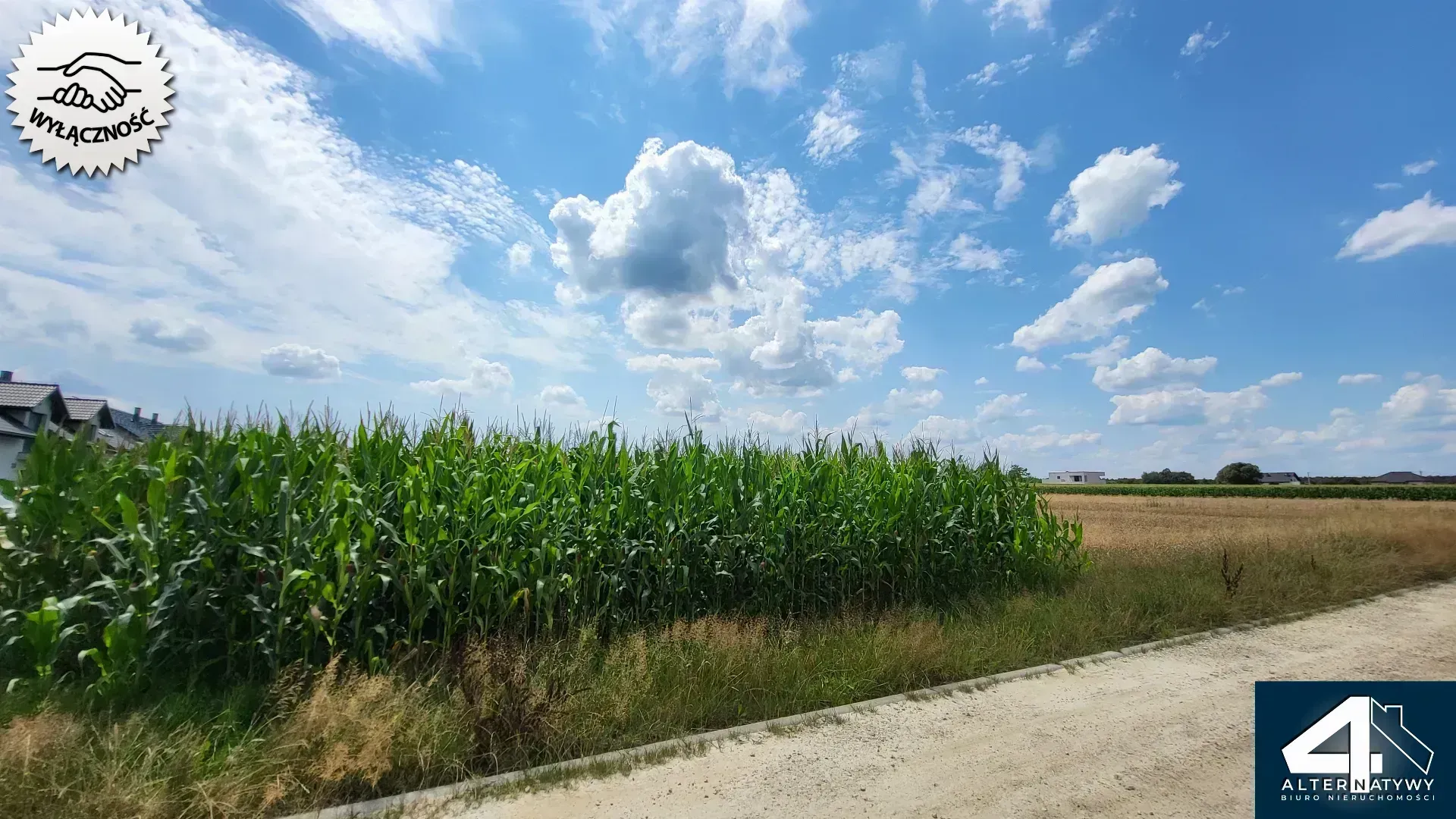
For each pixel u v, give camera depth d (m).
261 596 5.16
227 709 4.45
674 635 6.32
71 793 3.43
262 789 3.64
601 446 7.74
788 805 3.89
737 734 5.00
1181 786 4.24
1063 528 12.09
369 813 3.71
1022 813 3.84
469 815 3.73
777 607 7.99
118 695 4.55
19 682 4.61
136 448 5.86
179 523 5.15
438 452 6.55
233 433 5.80
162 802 3.38
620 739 4.77
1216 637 8.27
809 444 9.80
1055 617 8.35
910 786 4.17
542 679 5.09
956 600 9.48
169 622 4.94
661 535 7.33
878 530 9.38
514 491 6.37
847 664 6.38
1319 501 55.50
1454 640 8.20
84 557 5.19
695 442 8.40
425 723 4.36
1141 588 9.87
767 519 8.20
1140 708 5.73
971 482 11.09
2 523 5.34
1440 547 15.88
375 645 5.59
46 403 25.14
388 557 5.87
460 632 6.05
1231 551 13.63
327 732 3.97
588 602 6.73
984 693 6.09
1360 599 10.96
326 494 5.38
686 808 3.85
